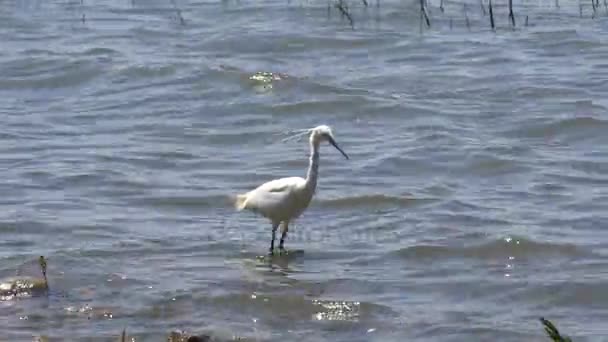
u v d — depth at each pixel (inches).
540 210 629.3
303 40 1067.9
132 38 1101.1
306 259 557.6
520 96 885.2
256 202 565.9
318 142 557.9
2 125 832.3
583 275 525.0
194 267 543.8
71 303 492.4
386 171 717.3
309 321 477.1
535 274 528.7
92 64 989.8
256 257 560.4
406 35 1082.1
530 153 745.6
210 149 779.4
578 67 962.7
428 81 933.2
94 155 753.0
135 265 546.3
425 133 796.6
